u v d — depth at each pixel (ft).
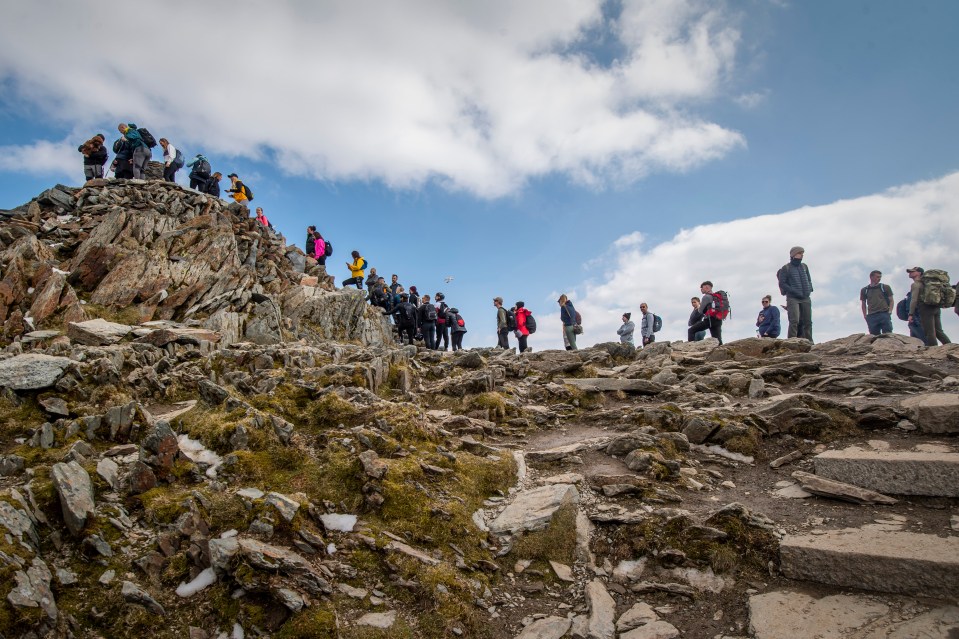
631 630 18.81
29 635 15.61
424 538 23.00
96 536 19.57
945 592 16.98
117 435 26.94
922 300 51.65
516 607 20.62
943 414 27.20
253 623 17.78
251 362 39.91
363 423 31.78
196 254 65.31
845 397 35.19
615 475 28.30
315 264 100.83
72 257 60.13
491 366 50.70
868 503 23.12
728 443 31.04
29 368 30.27
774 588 19.56
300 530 21.56
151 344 42.73
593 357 56.65
